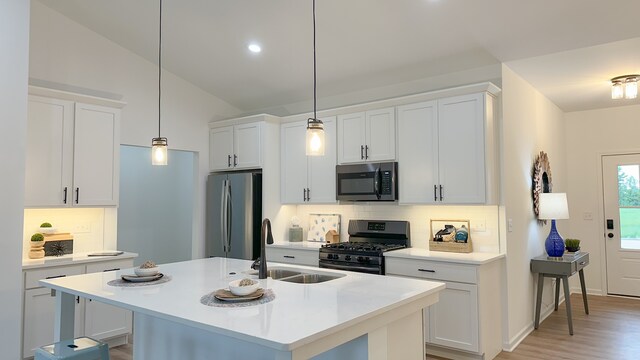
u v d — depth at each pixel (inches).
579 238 251.6
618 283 241.1
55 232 161.2
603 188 246.1
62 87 166.7
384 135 172.9
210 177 212.5
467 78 169.0
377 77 185.2
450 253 157.0
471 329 139.7
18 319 128.0
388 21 144.8
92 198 164.9
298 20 152.0
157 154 124.5
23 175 130.7
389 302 82.7
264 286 98.0
